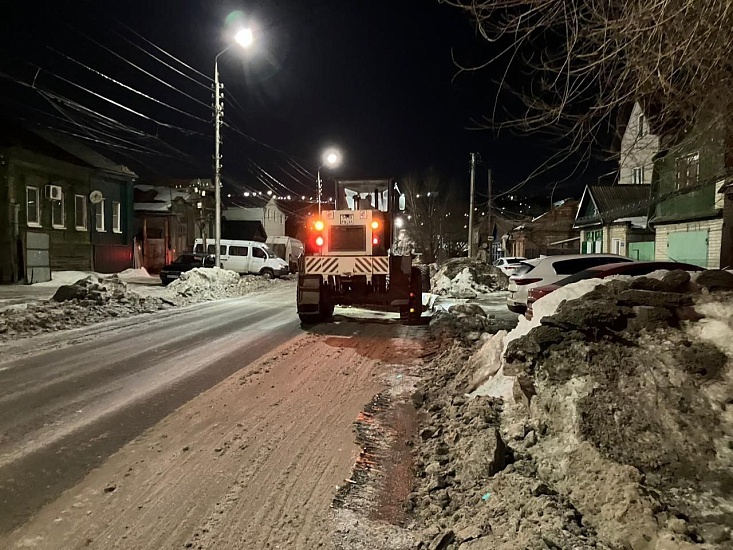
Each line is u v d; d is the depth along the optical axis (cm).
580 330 454
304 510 380
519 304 1284
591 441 375
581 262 1245
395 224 1349
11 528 353
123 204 3231
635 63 423
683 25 403
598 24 423
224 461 460
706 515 309
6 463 452
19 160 2373
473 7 433
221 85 2202
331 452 481
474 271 2317
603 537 308
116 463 454
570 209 4275
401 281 1214
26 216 2436
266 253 3112
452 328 1102
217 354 881
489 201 3303
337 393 660
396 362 823
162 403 614
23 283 2322
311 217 1225
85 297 1425
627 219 2522
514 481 377
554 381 440
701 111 462
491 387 572
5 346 940
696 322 443
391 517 373
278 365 802
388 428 543
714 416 371
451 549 321
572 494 354
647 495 319
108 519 366
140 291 1958
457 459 432
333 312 1429
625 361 423
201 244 3100
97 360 832
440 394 629
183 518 368
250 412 587
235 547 335
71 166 2722
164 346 949
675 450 356
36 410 586
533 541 299
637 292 476
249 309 1557
